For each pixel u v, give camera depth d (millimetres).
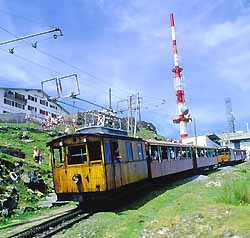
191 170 34188
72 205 19016
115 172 16281
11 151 27375
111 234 11211
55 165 16422
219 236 8852
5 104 70062
